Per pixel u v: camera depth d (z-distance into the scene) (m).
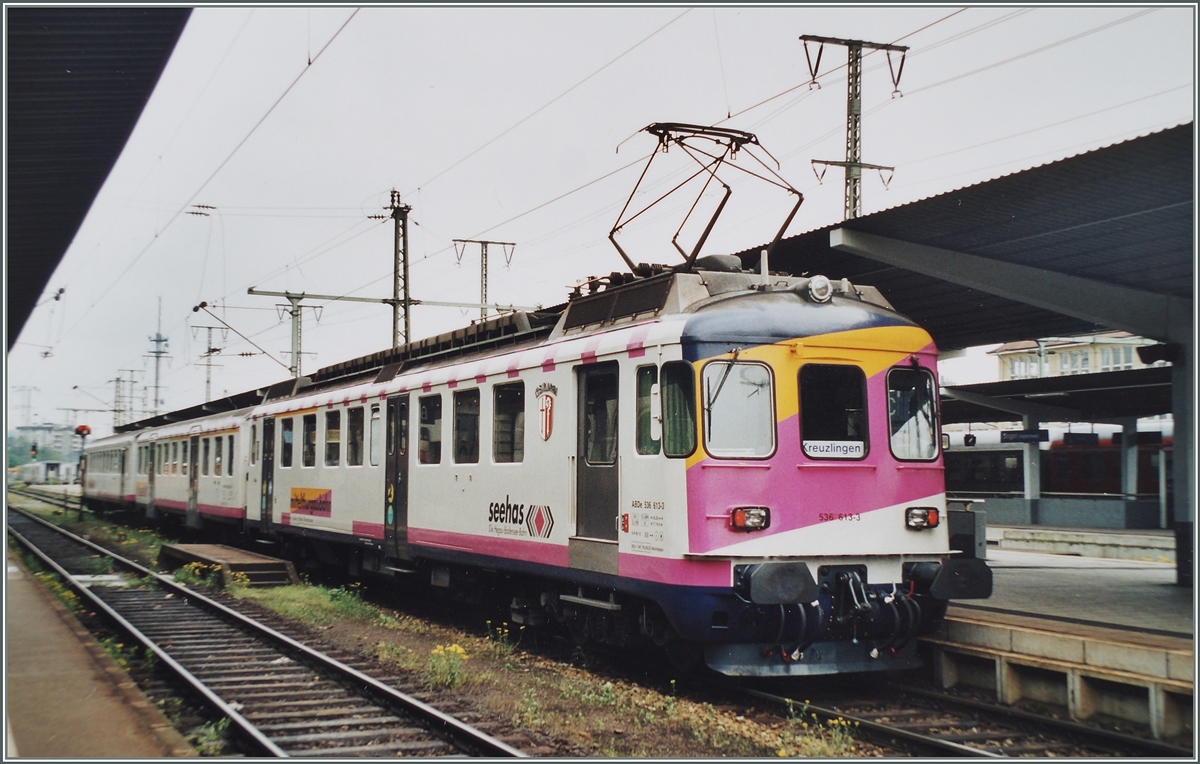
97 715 7.20
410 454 13.26
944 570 8.46
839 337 8.70
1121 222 10.48
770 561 8.14
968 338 17.95
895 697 8.66
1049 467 31.95
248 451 20.61
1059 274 12.56
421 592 16.19
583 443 9.66
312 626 12.76
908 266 11.81
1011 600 10.93
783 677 9.36
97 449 41.41
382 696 8.45
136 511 33.62
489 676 9.35
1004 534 25.62
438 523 12.37
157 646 10.79
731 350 8.33
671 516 8.28
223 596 15.65
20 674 8.55
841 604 8.38
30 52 8.43
